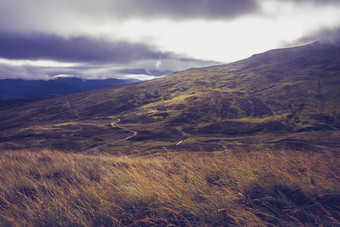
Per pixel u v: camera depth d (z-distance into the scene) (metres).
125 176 4.89
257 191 3.78
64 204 3.64
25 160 9.23
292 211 2.98
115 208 3.45
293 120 154.12
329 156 5.76
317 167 4.78
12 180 5.26
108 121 193.50
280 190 3.68
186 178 4.66
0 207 3.83
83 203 3.60
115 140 125.12
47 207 3.48
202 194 3.68
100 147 105.88
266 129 139.25
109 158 9.43
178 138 127.44
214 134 136.38
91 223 3.07
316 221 2.76
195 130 147.25
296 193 3.57
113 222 3.10
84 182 4.93
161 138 127.75
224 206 3.20
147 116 196.50
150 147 92.25
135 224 3.10
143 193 3.73
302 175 4.11
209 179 4.71
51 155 10.82
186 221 3.01
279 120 156.12
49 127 165.38
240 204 3.30
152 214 3.30
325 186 3.60
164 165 6.22
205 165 5.66
